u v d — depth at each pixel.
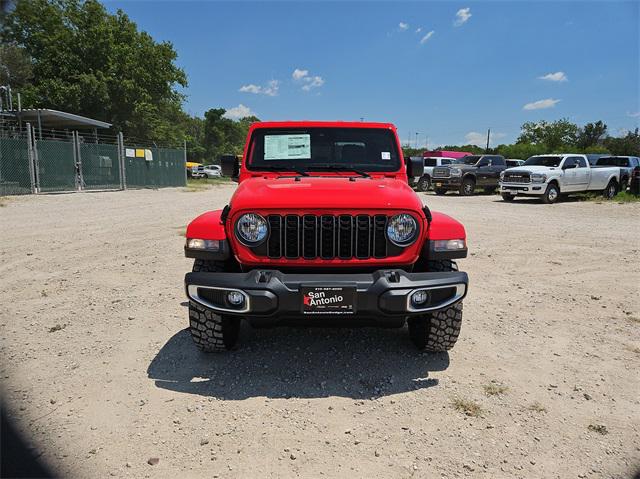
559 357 4.08
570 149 59.38
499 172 25.05
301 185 3.78
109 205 16.78
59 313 5.02
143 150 27.25
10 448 2.70
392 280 3.26
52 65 35.69
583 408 3.24
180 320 4.86
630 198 20.77
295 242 3.43
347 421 3.04
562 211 16.25
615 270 7.33
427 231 3.64
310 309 3.22
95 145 23.70
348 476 2.51
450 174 23.97
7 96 26.28
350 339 4.41
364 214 3.42
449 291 3.46
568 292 6.09
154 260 7.62
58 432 2.87
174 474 2.51
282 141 4.72
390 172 4.58
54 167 21.27
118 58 37.06
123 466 2.56
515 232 11.19
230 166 4.75
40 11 36.16
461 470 2.57
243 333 4.54
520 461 2.66
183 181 31.42
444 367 3.85
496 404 3.28
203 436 2.85
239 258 3.48
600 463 2.65
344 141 4.72
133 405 3.20
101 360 3.89
